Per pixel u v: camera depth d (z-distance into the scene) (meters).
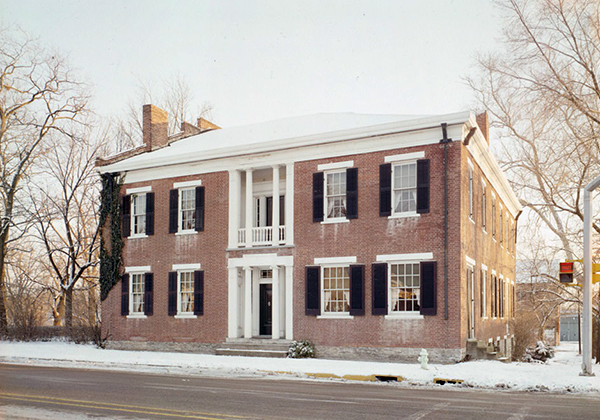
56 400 12.81
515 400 13.70
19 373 19.59
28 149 42.22
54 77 42.44
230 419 10.44
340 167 25.83
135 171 31.72
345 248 25.38
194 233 29.47
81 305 38.78
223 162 28.98
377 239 24.67
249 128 34.53
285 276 27.27
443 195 23.48
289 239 26.81
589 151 31.03
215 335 28.25
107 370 21.22
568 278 19.05
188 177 30.03
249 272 27.73
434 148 23.84
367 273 24.80
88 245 46.19
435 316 23.14
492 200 31.75
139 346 30.58
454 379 17.58
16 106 41.72
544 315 44.78
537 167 36.12
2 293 40.69
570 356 47.88
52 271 49.81
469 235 24.83
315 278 25.91
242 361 23.45
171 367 22.33
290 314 26.44
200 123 40.28
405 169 24.58
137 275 31.41
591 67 31.33
